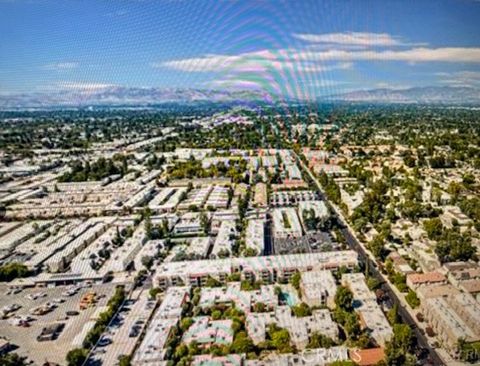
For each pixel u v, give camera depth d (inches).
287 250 4722.0
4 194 7445.9
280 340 2896.2
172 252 4800.7
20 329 3430.1
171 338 3026.6
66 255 4714.6
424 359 2837.1
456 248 4067.4
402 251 4485.7
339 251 4362.7
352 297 3331.7
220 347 2888.8
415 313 3400.6
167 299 3587.6
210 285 3855.8
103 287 4128.9
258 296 3577.8
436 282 3730.3
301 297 3624.5
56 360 2997.0
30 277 4338.1
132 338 3120.1
